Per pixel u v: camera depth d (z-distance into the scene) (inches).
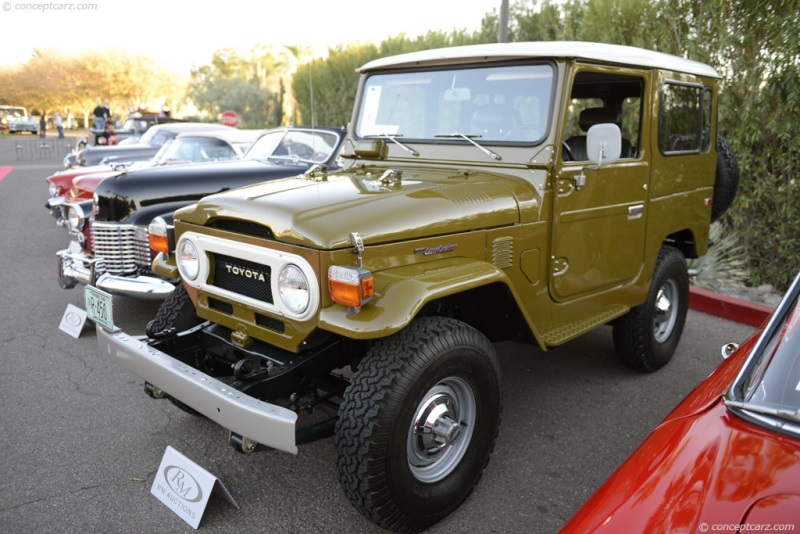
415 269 107.0
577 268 138.7
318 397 114.4
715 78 175.6
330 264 97.7
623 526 61.1
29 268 283.7
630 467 70.4
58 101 2039.9
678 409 80.0
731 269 262.5
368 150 148.2
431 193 115.1
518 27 394.0
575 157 175.5
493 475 125.6
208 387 100.1
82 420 145.3
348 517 112.7
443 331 102.9
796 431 65.2
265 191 117.0
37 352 185.6
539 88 128.0
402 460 98.5
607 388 165.8
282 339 107.4
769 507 57.3
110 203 205.3
